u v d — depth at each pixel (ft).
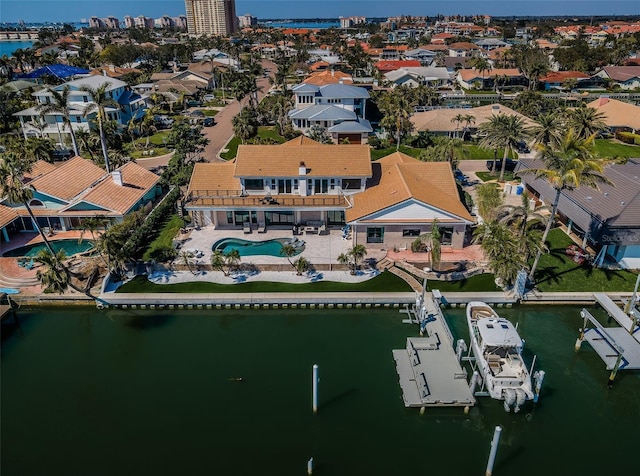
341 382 113.70
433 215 157.99
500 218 156.97
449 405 106.01
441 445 99.25
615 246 154.92
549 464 95.35
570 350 125.18
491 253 139.03
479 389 110.22
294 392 110.63
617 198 162.09
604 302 136.46
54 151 272.92
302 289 144.25
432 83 499.92
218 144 299.17
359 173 173.37
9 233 177.17
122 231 162.81
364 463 94.63
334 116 303.48
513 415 106.22
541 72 470.80
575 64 545.03
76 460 94.53
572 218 166.40
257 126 323.98
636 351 120.16
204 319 137.49
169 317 138.51
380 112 371.76
